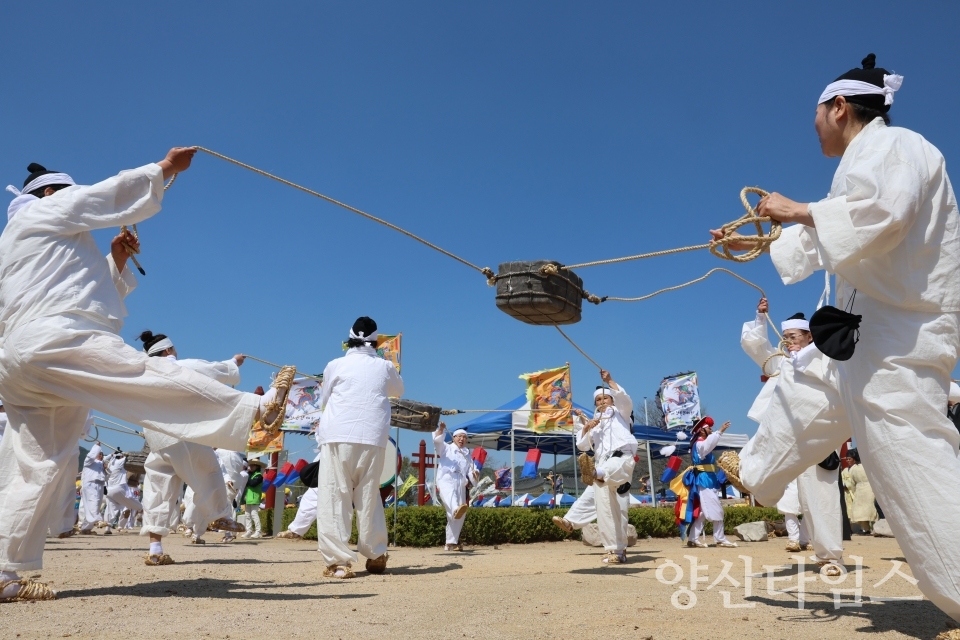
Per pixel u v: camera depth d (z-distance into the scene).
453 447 12.23
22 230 4.53
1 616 3.91
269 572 6.79
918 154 3.43
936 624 3.85
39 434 4.48
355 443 6.58
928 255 3.39
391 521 12.89
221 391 4.62
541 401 13.77
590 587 5.45
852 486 15.61
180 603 4.50
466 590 5.27
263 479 16.14
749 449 4.75
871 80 3.93
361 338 7.02
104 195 4.60
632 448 8.16
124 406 4.51
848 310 3.68
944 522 3.14
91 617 3.91
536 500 21.64
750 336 7.28
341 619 3.95
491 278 5.84
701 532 12.50
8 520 4.34
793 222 3.91
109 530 17.39
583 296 6.15
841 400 3.89
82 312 4.52
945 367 3.36
